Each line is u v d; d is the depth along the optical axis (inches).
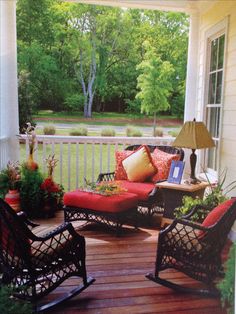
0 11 188.1
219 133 174.4
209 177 192.1
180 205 158.6
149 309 98.2
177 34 672.4
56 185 191.8
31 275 91.0
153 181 188.2
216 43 190.5
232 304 73.4
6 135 199.3
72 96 693.9
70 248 101.8
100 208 157.5
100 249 141.3
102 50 689.6
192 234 110.5
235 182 154.0
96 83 695.7
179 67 668.7
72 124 658.8
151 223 177.2
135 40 687.7
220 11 176.7
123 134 544.4
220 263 105.9
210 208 130.3
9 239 89.7
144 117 695.7
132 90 698.2
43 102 681.6
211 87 198.2
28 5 655.8
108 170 223.0
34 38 668.7
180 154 192.2
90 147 409.7
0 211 84.9
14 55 192.9
